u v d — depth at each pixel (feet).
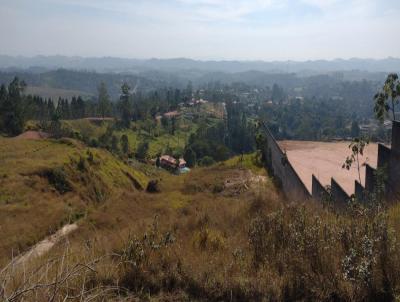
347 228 10.61
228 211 18.78
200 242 12.62
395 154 16.12
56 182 83.35
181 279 9.11
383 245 9.18
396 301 7.59
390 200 15.96
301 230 11.06
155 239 11.64
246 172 59.16
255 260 10.29
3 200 69.05
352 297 8.03
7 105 172.24
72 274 8.20
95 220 41.34
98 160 108.17
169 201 48.03
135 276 9.16
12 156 97.30
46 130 168.14
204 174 62.90
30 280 8.14
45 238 47.80
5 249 39.37
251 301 8.34
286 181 41.88
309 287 8.47
